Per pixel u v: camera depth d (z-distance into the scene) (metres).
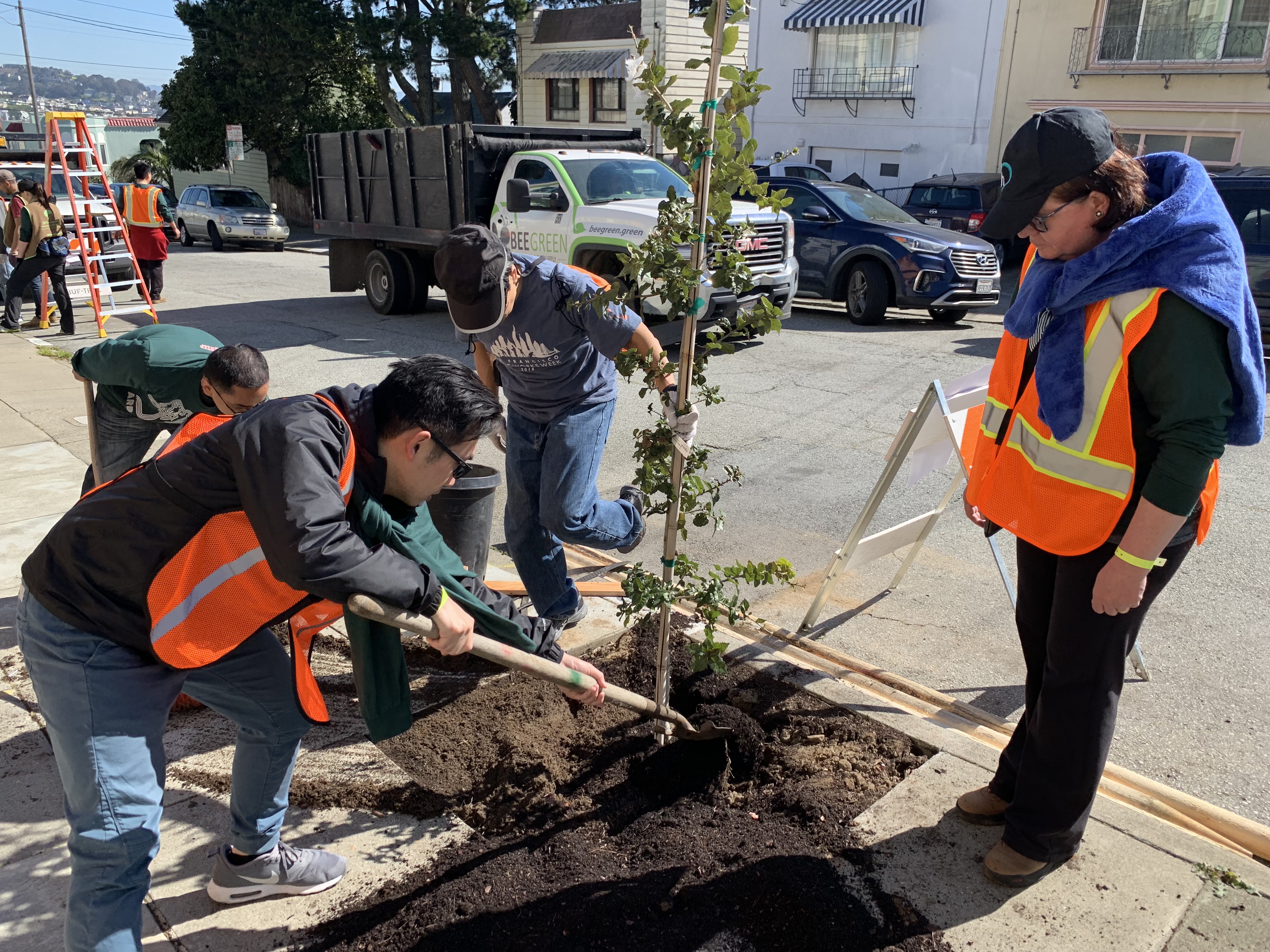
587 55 25.89
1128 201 1.97
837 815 2.63
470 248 2.85
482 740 3.08
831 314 12.41
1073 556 2.15
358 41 25.50
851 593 4.28
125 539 1.82
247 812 2.27
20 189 10.78
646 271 2.55
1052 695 2.22
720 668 2.79
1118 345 1.97
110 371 3.32
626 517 3.61
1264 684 3.46
